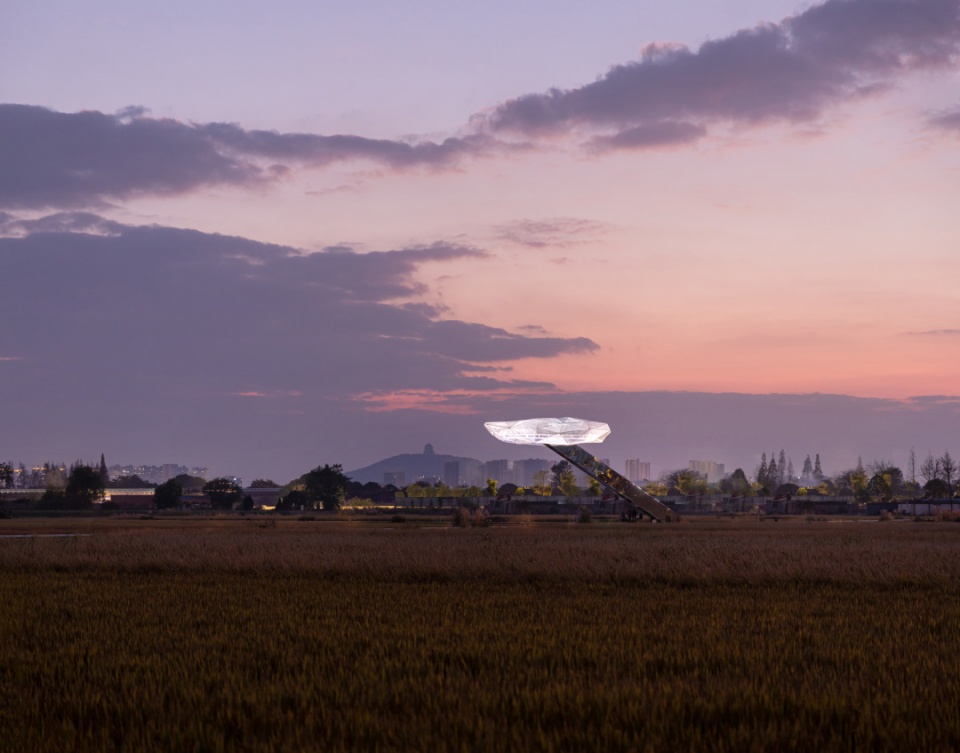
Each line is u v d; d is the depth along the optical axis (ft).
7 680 48.29
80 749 35.06
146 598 88.79
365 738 35.81
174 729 36.81
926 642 59.41
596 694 41.37
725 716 38.47
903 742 34.32
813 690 42.86
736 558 124.67
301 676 47.03
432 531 246.06
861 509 477.77
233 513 558.56
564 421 130.41
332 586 100.68
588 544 166.20
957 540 193.26
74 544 164.45
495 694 42.01
